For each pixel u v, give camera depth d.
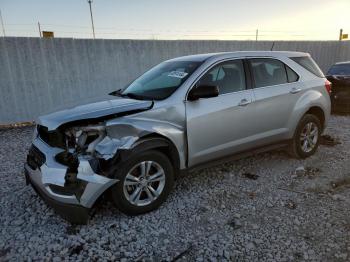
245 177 4.27
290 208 3.40
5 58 7.41
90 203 2.88
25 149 5.79
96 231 3.02
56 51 7.90
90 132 2.96
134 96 3.83
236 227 3.06
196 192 3.82
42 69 7.84
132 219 3.22
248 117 4.04
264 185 4.00
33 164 3.24
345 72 8.81
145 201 3.29
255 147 4.28
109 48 8.48
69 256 2.67
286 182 4.09
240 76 4.06
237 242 2.82
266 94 4.21
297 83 4.64
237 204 3.51
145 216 3.28
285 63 4.60
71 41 8.01
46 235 2.97
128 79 8.95
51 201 2.91
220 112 3.74
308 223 3.09
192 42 9.61
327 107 5.06
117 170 2.97
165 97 3.48
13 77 7.59
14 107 7.75
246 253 2.66
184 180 4.18
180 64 4.12
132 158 3.06
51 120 3.12
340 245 2.73
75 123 2.96
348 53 13.91
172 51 9.36
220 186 3.98
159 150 3.43
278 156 5.10
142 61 9.00
